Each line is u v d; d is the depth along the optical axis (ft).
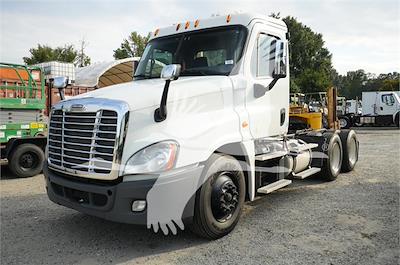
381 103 87.40
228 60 17.10
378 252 13.44
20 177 29.55
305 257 13.11
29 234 15.83
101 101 13.41
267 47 18.65
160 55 19.24
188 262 12.87
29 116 31.50
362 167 30.25
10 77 30.76
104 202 13.17
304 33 168.35
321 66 170.60
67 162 14.05
